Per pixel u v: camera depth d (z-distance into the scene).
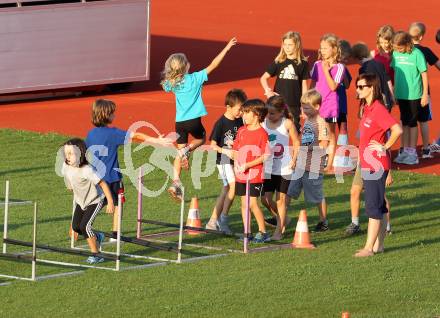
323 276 31.44
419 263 32.94
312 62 80.25
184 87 40.59
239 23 100.62
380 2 112.94
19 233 36.19
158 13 106.81
